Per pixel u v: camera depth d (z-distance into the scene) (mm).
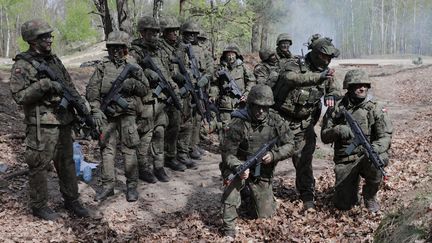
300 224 5449
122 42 5965
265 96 4941
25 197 6109
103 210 5965
